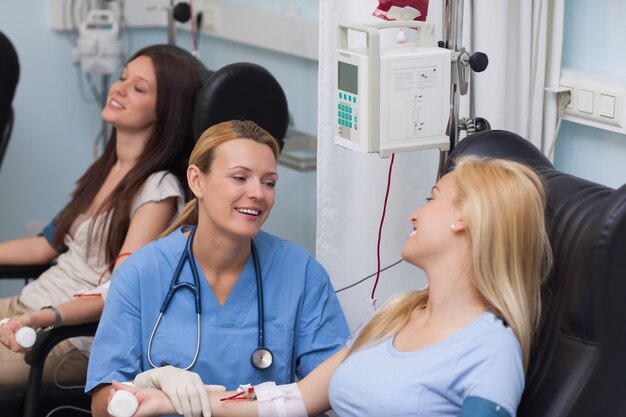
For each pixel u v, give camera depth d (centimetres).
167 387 176
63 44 407
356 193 250
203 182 194
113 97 263
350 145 206
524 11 232
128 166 267
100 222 258
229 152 191
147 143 261
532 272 160
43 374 249
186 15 326
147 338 197
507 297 158
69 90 413
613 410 155
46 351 224
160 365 196
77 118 418
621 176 231
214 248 196
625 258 150
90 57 395
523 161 186
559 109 239
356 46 241
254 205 191
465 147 190
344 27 206
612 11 229
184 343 196
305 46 340
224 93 244
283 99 254
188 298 198
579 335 155
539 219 159
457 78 206
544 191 168
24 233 418
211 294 198
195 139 246
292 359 204
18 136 407
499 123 234
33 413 224
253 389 183
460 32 207
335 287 256
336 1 239
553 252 164
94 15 398
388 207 248
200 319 197
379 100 199
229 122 199
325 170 249
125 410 172
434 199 168
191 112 260
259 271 201
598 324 152
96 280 262
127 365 196
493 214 158
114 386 180
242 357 199
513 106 239
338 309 210
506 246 158
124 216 255
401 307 176
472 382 154
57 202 422
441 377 158
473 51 232
